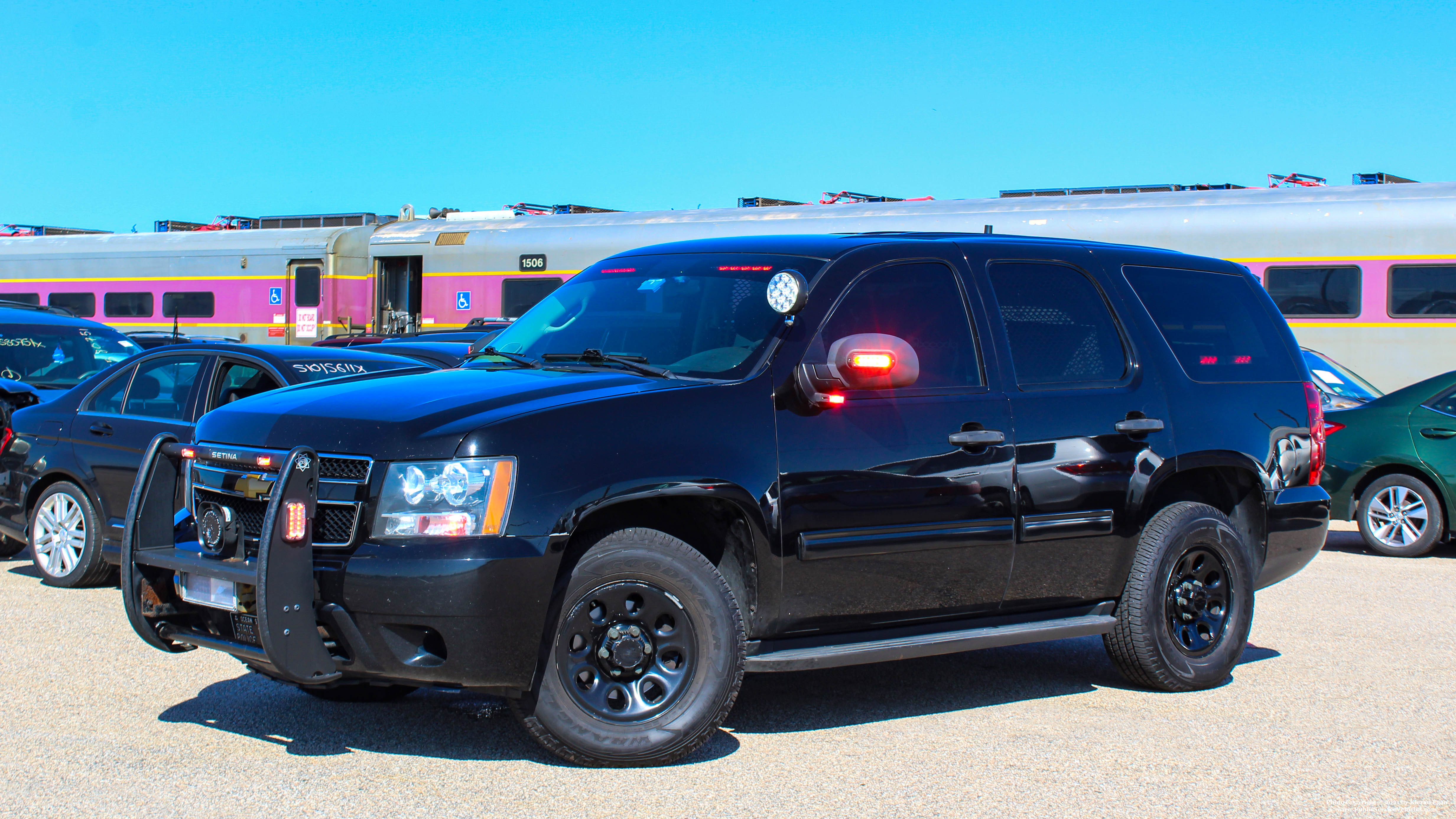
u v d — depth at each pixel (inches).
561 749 171.9
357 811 157.2
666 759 175.8
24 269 1100.5
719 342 195.6
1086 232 727.1
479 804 160.6
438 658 165.3
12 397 365.4
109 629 262.7
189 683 219.6
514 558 163.3
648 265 222.2
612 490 170.6
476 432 167.3
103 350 434.6
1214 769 180.4
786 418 186.5
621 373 191.9
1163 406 224.2
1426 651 260.5
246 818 154.4
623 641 173.9
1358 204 688.4
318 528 170.2
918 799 165.8
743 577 187.2
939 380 202.5
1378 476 409.7
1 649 243.8
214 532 174.4
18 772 170.9
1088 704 217.0
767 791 167.6
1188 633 226.5
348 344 555.8
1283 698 221.9
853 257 203.5
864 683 232.8
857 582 191.2
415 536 164.2
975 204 766.5
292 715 201.2
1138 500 217.9
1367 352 684.7
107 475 305.1
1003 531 202.7
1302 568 249.0
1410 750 190.9
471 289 903.1
